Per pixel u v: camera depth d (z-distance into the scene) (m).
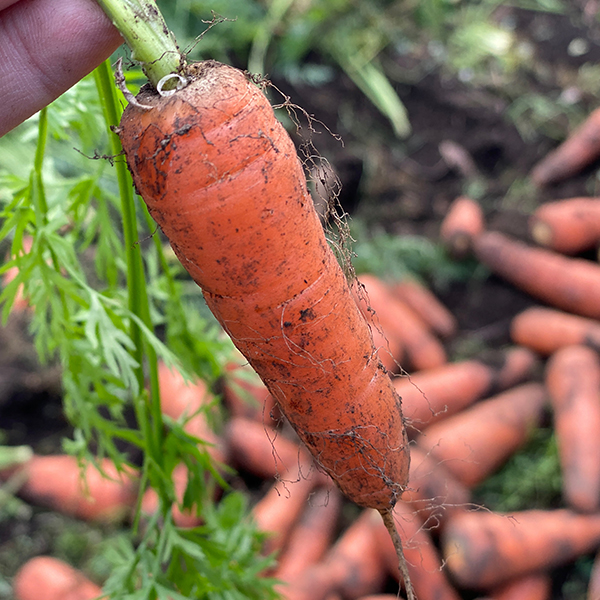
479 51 0.82
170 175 0.20
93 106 0.29
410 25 0.85
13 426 0.51
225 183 0.20
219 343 0.33
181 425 0.30
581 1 0.88
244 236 0.21
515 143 0.74
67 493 0.47
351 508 0.48
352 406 0.24
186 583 0.29
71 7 0.21
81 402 0.28
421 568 0.42
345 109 0.76
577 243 0.63
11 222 0.26
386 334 0.56
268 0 0.81
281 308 0.22
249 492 0.48
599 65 0.80
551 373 0.54
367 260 0.64
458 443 0.49
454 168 0.73
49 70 0.22
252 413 0.50
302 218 0.21
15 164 0.43
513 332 0.59
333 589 0.42
